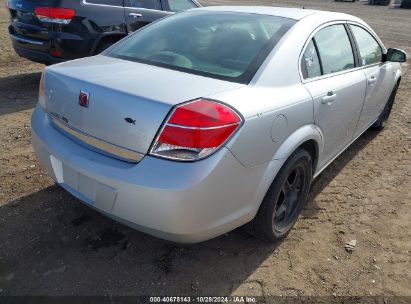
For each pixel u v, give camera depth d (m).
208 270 2.64
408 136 5.23
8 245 2.73
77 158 2.38
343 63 3.51
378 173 4.16
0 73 7.23
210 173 2.07
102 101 2.27
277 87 2.57
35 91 6.28
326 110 3.03
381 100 4.60
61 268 2.57
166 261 2.69
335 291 2.54
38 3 5.68
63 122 2.58
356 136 4.17
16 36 6.11
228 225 2.33
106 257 2.69
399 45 13.27
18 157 3.97
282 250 2.87
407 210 3.48
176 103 2.09
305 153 2.83
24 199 3.25
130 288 2.46
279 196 2.81
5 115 5.15
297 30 2.91
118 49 3.10
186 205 2.06
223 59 2.67
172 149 2.06
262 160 2.38
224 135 2.11
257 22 3.02
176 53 2.81
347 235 3.10
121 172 2.16
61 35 5.73
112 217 2.31
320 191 3.75
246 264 2.71
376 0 35.91
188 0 7.56
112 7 6.15
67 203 3.22
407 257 2.88
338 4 34.19
